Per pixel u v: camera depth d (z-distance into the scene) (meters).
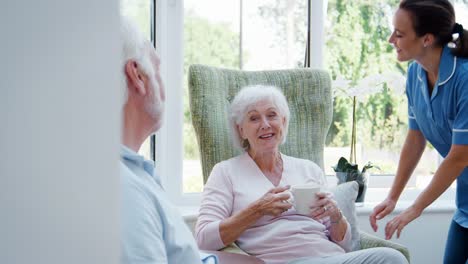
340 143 2.87
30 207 0.26
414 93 2.15
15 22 0.25
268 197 1.67
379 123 2.89
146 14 2.49
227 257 1.34
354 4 2.84
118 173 0.28
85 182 0.27
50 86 0.26
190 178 2.71
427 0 1.92
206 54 2.67
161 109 1.05
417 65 2.15
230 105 1.98
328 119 2.29
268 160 1.92
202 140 2.06
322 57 2.81
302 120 2.26
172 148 2.65
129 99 1.01
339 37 2.85
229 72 2.22
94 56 0.27
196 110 2.06
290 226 1.79
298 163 1.97
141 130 1.06
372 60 2.87
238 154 2.09
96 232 0.28
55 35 0.26
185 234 1.02
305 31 2.79
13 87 0.25
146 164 1.06
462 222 2.09
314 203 1.67
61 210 0.27
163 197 1.00
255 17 2.72
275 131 1.88
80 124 0.27
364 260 1.62
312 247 1.75
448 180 1.91
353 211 1.95
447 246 2.19
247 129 1.89
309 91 2.28
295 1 2.76
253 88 1.94
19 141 0.26
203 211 1.78
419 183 2.93
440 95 1.98
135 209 0.84
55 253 0.27
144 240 0.83
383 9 2.86
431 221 2.66
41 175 0.26
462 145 1.87
